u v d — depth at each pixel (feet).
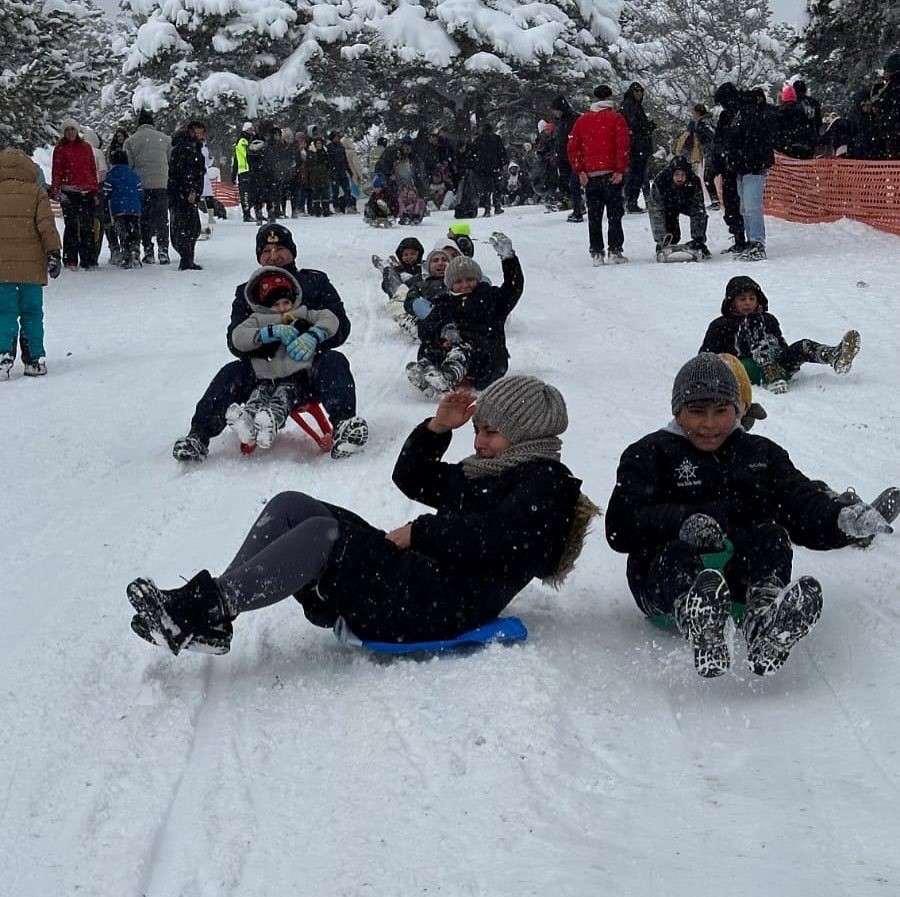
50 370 35.24
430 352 29.04
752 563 13.23
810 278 42.16
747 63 141.28
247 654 14.21
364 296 45.73
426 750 11.21
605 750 11.19
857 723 11.57
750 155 46.37
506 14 133.18
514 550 13.56
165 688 13.07
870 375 28.43
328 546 13.38
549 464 13.94
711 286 42.45
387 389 29.89
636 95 67.92
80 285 51.80
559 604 15.33
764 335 27.84
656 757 11.07
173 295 48.65
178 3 138.00
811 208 56.29
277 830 9.96
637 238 57.93
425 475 14.44
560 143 66.44
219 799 10.55
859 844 9.31
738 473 14.26
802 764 10.80
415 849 9.52
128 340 39.81
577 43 135.85
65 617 15.66
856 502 15.60
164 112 138.62
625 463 14.25
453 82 131.23
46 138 81.66
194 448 23.30
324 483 21.71
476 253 56.03
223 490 21.77
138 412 29.04
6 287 33.91
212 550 18.34
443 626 13.60
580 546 14.06
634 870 9.05
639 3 150.20
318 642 14.49
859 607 14.73
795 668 13.07
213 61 139.03
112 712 12.48
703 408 14.08
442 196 93.97
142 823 10.12
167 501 21.26
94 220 56.24
